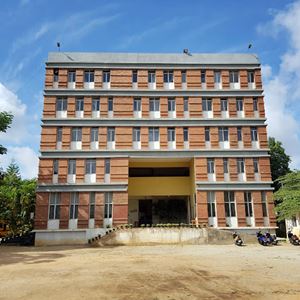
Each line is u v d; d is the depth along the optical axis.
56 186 28.84
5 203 41.00
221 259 17.09
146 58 32.47
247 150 30.52
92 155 29.80
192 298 9.12
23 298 9.09
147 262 16.08
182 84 32.16
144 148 30.28
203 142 30.58
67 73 31.81
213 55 32.94
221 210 28.94
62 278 11.92
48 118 30.36
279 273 12.92
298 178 27.56
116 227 27.28
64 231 27.86
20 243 29.06
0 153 29.34
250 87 32.41
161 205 33.97
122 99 31.38
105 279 11.69
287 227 31.52
